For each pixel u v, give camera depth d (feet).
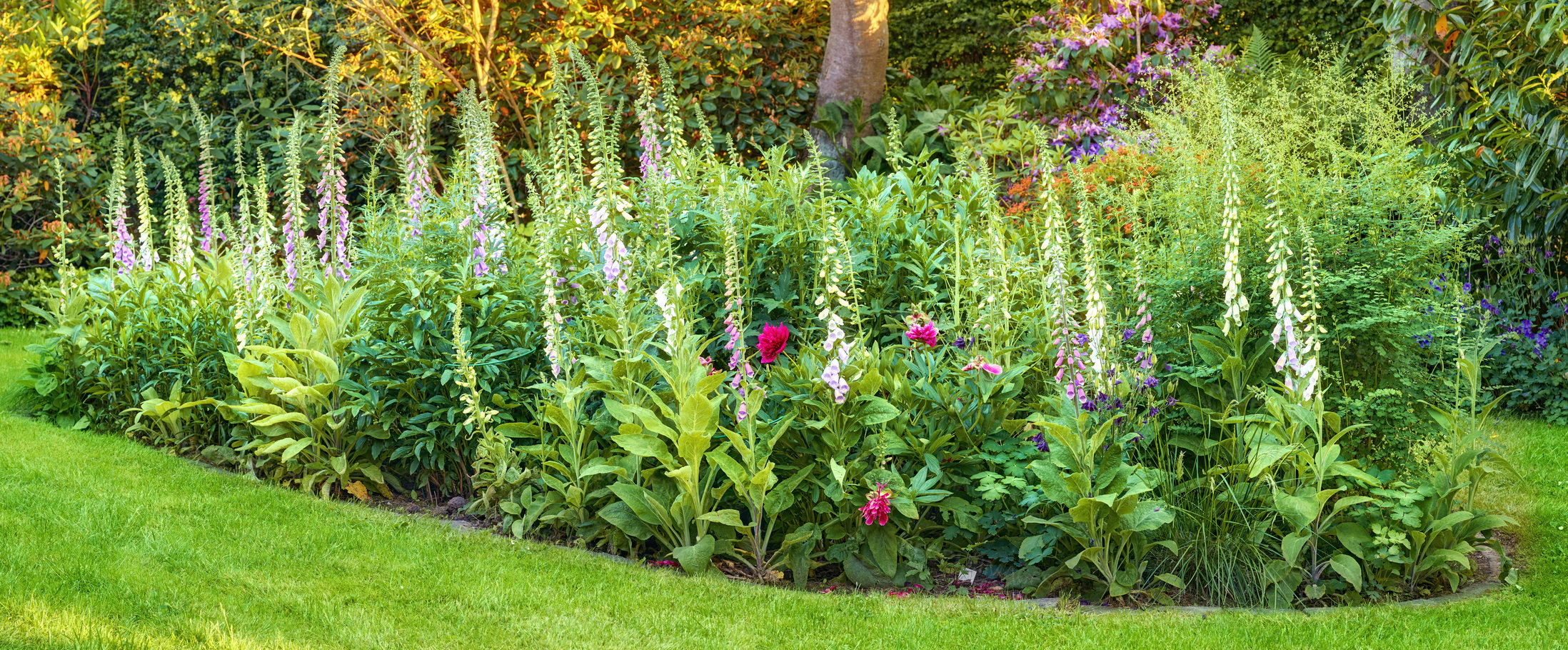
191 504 16.83
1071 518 14.70
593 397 17.79
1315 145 21.33
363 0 35.60
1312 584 14.64
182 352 21.11
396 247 20.29
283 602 13.34
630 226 19.69
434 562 15.06
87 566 13.84
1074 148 32.63
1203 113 25.17
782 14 39.04
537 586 14.34
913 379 17.24
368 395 18.49
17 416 22.15
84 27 38.93
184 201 23.11
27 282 34.65
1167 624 13.51
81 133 39.99
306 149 36.32
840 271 16.05
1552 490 18.58
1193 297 16.67
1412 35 23.35
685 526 15.65
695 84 37.78
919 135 35.65
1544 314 24.38
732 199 19.40
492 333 18.75
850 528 15.62
